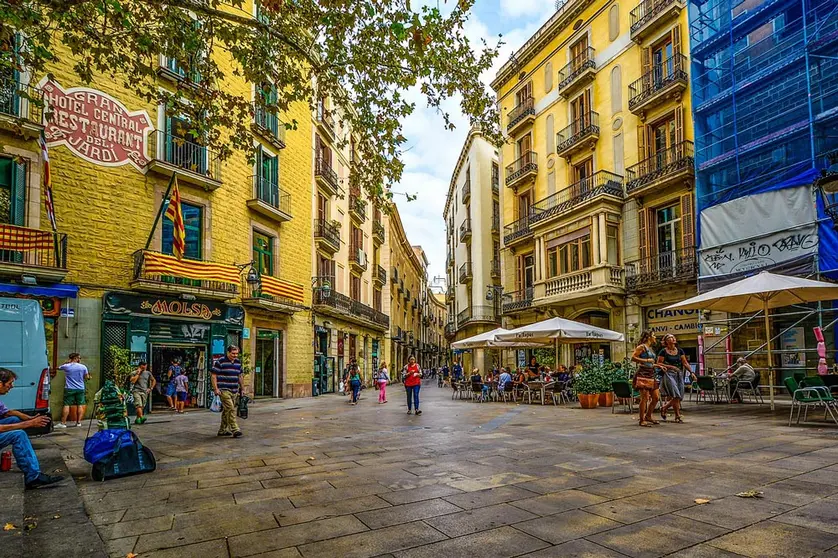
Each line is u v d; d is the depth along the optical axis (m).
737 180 17.28
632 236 21.88
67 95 14.35
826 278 14.27
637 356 9.64
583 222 22.98
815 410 11.34
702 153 18.94
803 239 14.84
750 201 16.42
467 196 40.94
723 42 18.75
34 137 13.42
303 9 8.40
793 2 16.59
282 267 22.06
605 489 4.92
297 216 23.53
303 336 23.77
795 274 14.89
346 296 29.33
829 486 4.81
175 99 8.80
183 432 10.35
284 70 8.80
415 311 66.69
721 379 14.68
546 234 25.52
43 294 13.27
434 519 4.11
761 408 12.38
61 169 14.15
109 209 15.11
